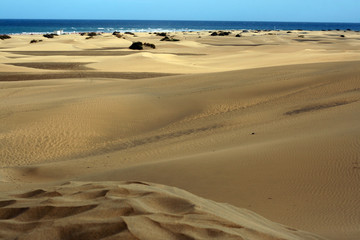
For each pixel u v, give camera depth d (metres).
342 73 23.23
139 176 9.31
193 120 18.64
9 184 9.65
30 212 3.91
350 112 14.66
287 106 19.02
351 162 8.65
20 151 14.72
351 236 5.46
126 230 3.40
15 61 44.00
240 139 13.47
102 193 4.46
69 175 11.14
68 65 41.41
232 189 7.95
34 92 25.69
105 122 18.14
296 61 41.66
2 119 17.83
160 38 94.75
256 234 3.93
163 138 16.09
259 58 46.34
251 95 21.64
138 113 19.58
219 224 3.89
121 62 42.38
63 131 16.81
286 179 8.23
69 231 3.46
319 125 13.35
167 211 4.06
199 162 9.77
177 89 24.12
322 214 6.62
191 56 50.97
